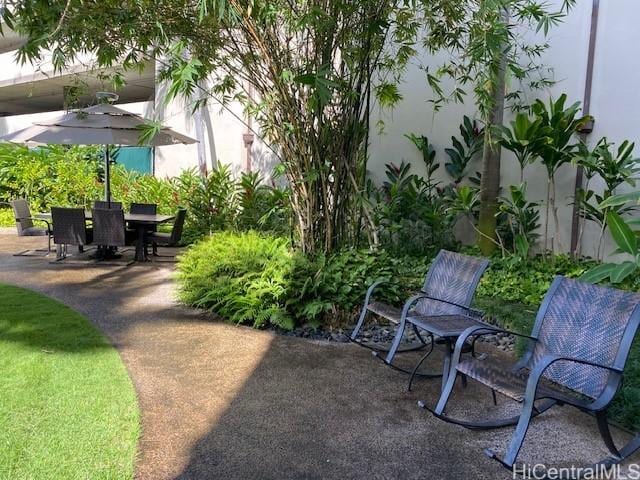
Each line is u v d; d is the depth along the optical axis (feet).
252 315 14.11
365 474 7.45
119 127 19.86
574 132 19.07
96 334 12.82
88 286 18.08
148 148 36.50
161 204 31.22
